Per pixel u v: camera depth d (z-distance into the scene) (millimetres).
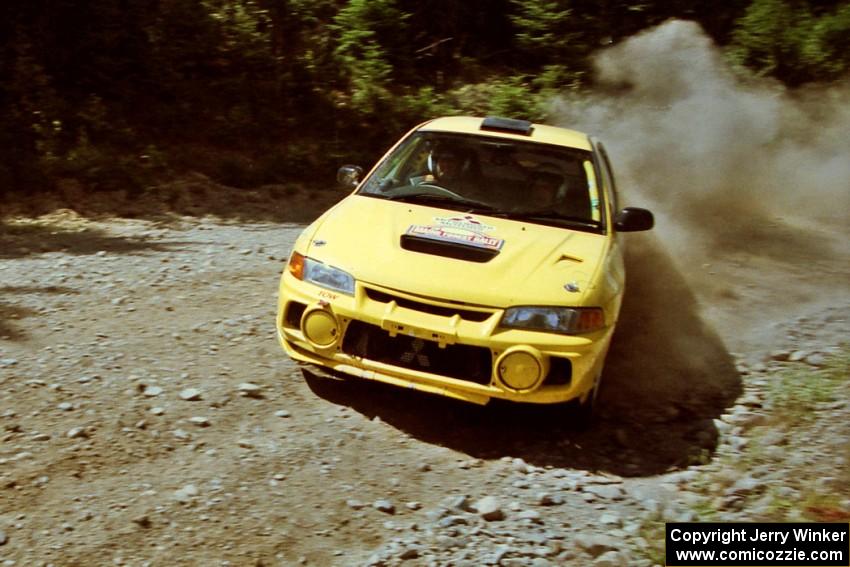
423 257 6574
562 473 6113
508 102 19125
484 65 21516
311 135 17219
